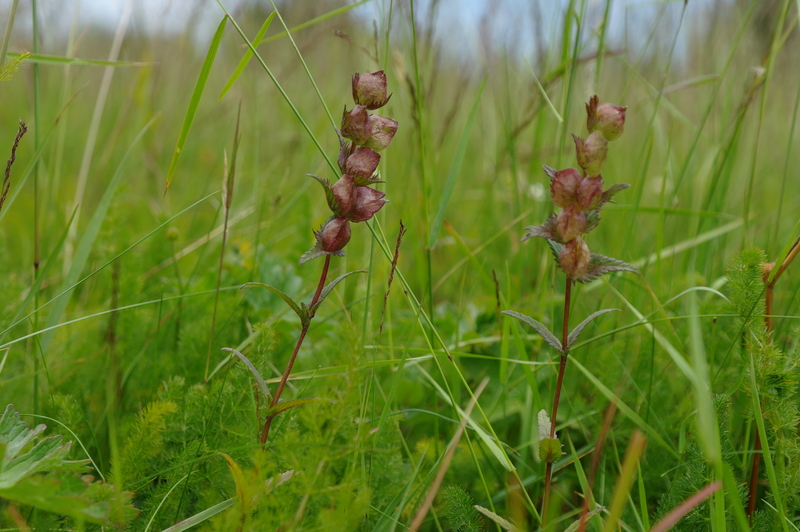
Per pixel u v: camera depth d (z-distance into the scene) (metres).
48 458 0.49
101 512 0.48
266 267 0.73
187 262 0.90
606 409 0.63
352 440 0.50
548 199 0.79
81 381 0.64
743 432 0.61
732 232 0.92
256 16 1.14
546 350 0.69
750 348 0.57
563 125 0.71
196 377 0.64
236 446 0.56
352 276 0.76
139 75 1.00
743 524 0.50
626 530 0.54
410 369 0.68
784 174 0.71
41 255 0.79
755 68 0.72
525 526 0.54
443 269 0.96
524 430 0.62
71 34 0.82
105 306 0.70
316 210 0.92
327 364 0.65
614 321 0.73
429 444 0.60
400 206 0.97
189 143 1.22
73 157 1.25
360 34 0.98
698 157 1.02
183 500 0.55
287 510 0.50
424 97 0.83
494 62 1.09
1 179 1.12
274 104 1.29
